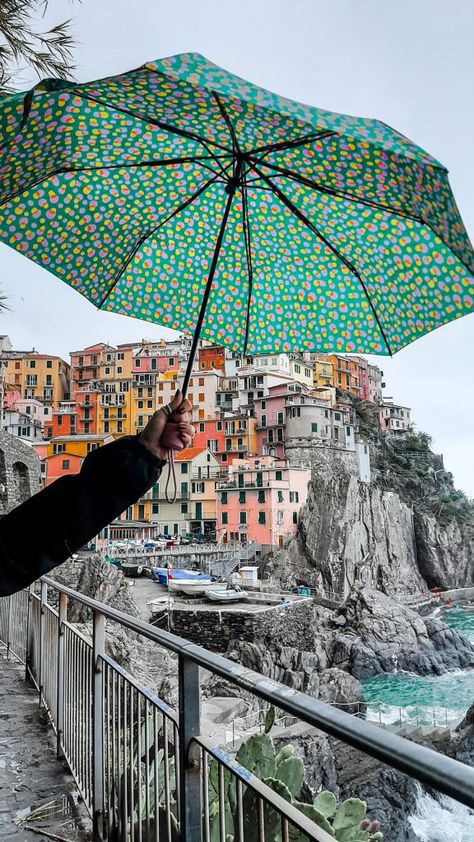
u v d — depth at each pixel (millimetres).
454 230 1192
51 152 1465
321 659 33156
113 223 1886
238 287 2031
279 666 29984
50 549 1164
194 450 66812
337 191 1510
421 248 1600
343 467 73062
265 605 34656
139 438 1296
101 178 1794
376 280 1759
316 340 1937
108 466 1229
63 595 4758
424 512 76750
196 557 52594
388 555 64062
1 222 1812
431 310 1646
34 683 6598
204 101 1214
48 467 67188
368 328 1864
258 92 1069
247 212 1886
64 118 1403
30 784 4188
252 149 1420
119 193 1830
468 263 1194
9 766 4473
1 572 1148
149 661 17938
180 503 65125
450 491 97938
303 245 1866
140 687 2713
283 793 2064
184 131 1433
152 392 82250
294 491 60250
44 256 1876
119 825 2920
